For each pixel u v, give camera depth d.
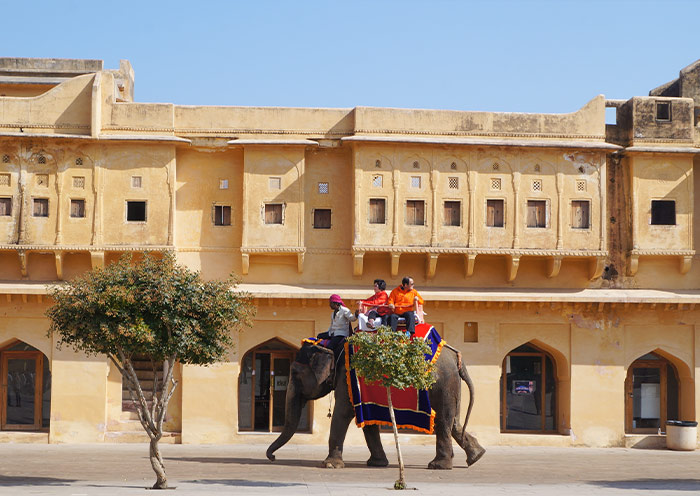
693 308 23.28
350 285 22.77
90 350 14.52
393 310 16.62
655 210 23.47
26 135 21.77
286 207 22.42
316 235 22.81
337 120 22.83
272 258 22.69
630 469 17.83
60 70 25.98
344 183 22.94
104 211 22.05
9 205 21.94
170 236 22.03
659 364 23.92
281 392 22.94
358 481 14.86
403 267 22.95
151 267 14.28
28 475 15.34
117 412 22.39
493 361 22.75
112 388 22.38
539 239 22.81
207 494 12.59
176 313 13.98
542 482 15.23
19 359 22.61
